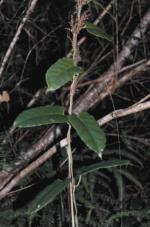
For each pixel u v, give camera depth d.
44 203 1.56
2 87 2.85
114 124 2.97
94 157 2.75
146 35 2.69
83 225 2.50
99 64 2.87
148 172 3.10
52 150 2.09
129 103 3.01
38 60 3.00
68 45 2.76
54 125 2.26
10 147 2.40
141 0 2.68
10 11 2.91
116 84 2.15
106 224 2.48
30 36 2.69
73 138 2.79
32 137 2.75
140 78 2.83
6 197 2.53
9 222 2.45
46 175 2.57
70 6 2.82
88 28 1.58
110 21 2.68
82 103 2.16
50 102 2.79
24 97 2.98
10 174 2.24
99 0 2.57
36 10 2.96
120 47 2.52
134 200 2.79
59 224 2.43
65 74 1.46
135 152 2.98
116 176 2.71
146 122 3.20
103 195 2.67
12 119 2.78
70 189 1.59
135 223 2.60
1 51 2.89
